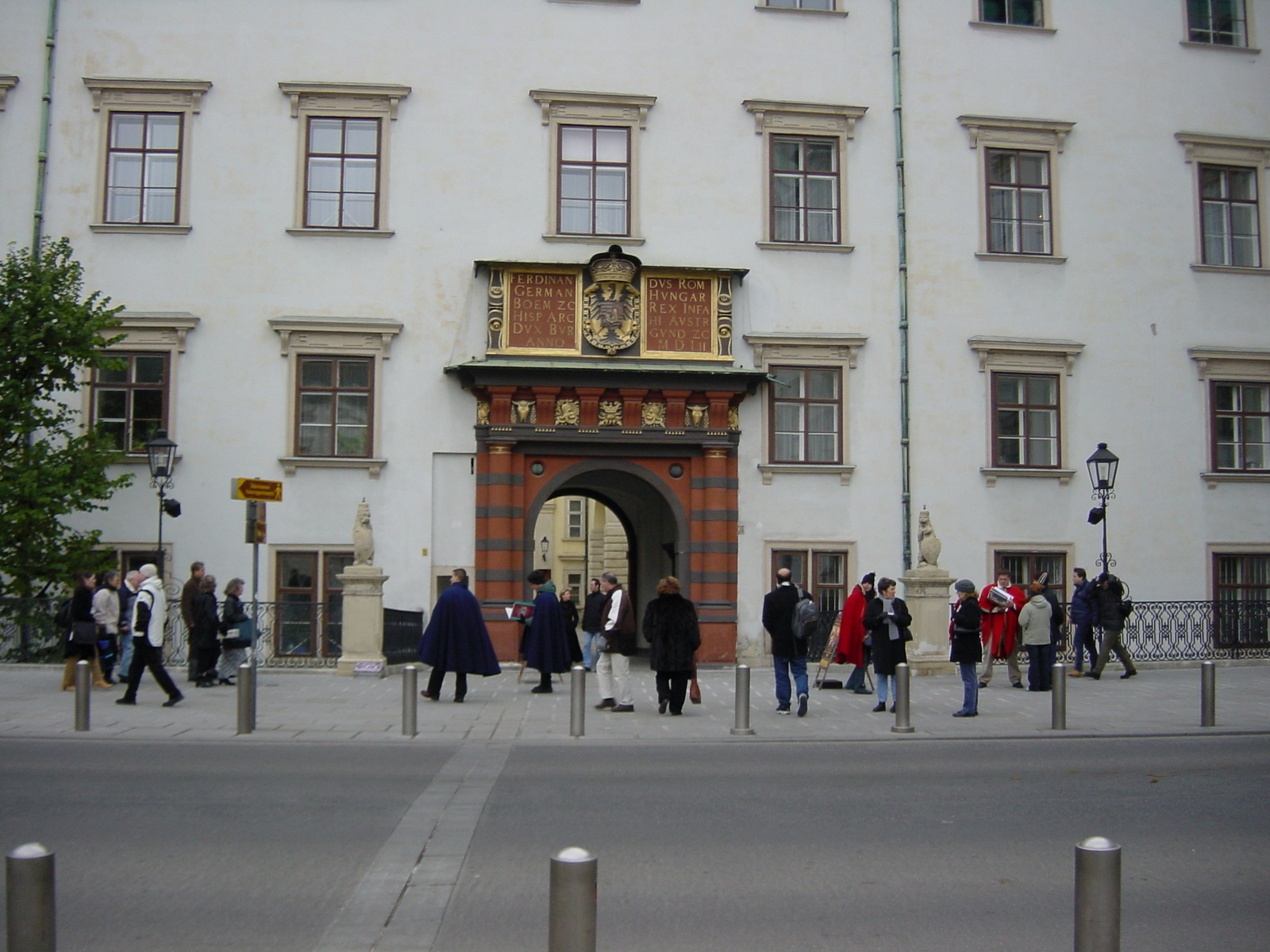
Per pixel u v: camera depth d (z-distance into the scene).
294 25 25.59
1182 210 27.94
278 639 23.64
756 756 13.38
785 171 26.70
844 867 8.41
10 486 21.55
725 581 25.28
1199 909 7.57
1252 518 27.62
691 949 6.70
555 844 8.97
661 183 26.14
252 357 24.94
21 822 9.55
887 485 26.17
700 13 26.59
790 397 26.14
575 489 31.48
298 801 10.41
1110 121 27.83
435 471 25.08
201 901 7.48
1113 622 22.88
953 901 7.64
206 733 14.80
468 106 25.77
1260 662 25.88
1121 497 27.08
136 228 24.91
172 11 25.39
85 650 19.44
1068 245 27.38
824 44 26.94
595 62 26.20
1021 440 26.91
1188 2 28.53
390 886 7.84
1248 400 28.02
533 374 24.69
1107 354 27.31
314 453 25.00
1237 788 11.43
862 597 20.44
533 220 25.69
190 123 25.19
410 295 25.30
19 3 25.17
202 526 24.61
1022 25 27.77
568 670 21.59
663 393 25.16
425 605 24.83
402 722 14.87
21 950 4.80
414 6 25.86
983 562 26.36
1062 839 9.29
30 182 24.89
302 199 25.27
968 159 27.12
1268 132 28.53
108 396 24.77
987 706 18.41
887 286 26.61
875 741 14.74
